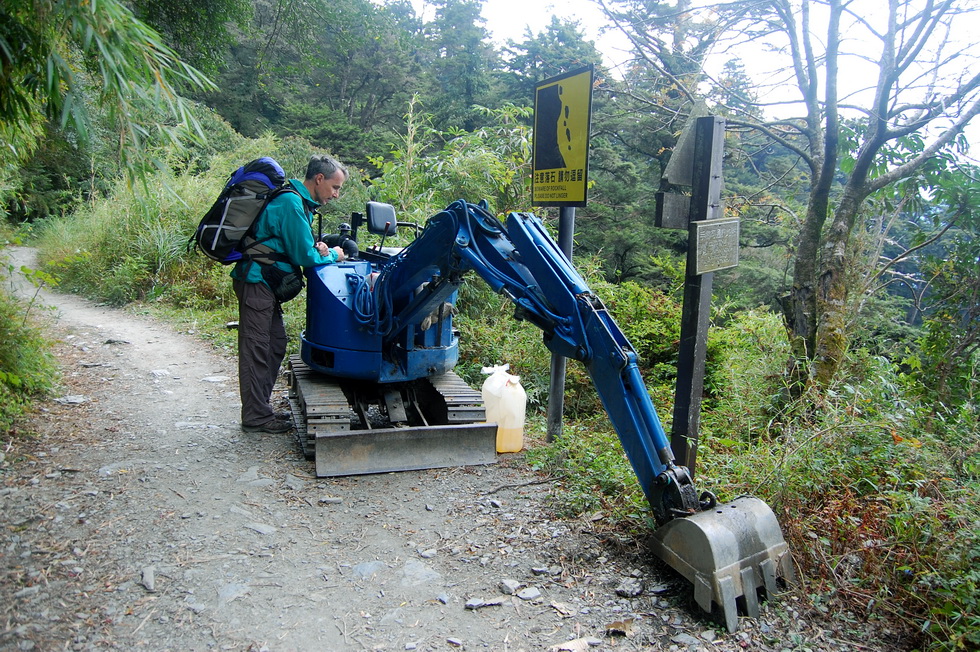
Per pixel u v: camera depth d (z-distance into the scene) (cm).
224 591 301
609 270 1791
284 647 266
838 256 559
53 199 1625
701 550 284
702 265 354
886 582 298
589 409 668
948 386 610
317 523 370
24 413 511
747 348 727
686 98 781
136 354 751
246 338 486
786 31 632
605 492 398
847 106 581
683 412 372
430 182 946
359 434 434
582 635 277
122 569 314
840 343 546
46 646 257
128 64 314
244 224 467
